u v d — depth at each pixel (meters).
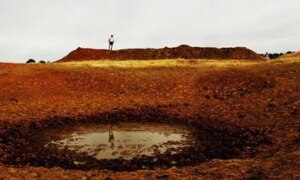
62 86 19.78
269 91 17.52
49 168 8.77
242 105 16.25
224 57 38.03
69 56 37.94
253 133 12.05
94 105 16.95
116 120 14.50
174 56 38.22
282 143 10.37
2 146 10.45
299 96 16.08
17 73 21.25
